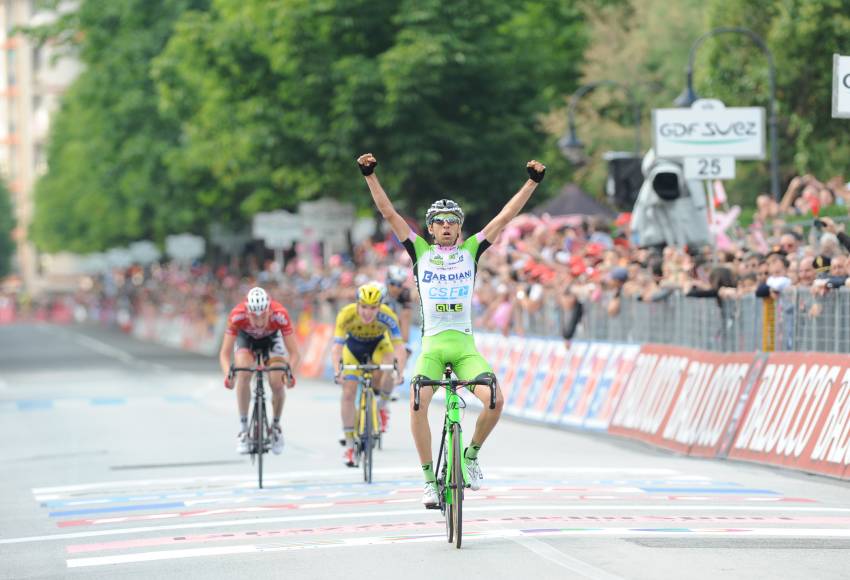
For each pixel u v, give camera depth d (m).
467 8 76.69
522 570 20.95
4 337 169.00
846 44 63.53
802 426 34.62
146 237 173.62
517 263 56.72
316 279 87.38
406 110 76.75
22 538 27.27
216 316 124.81
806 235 44.94
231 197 117.38
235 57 84.38
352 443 37.62
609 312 48.28
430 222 24.61
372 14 78.25
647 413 43.84
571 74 101.94
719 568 20.86
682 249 48.50
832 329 34.53
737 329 39.62
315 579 20.86
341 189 88.31
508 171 80.50
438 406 60.75
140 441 47.69
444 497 24.23
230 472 37.81
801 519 26.20
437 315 24.50
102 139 136.62
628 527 25.23
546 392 52.59
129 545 25.39
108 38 128.88
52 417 59.06
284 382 34.66
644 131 101.25
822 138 66.12
